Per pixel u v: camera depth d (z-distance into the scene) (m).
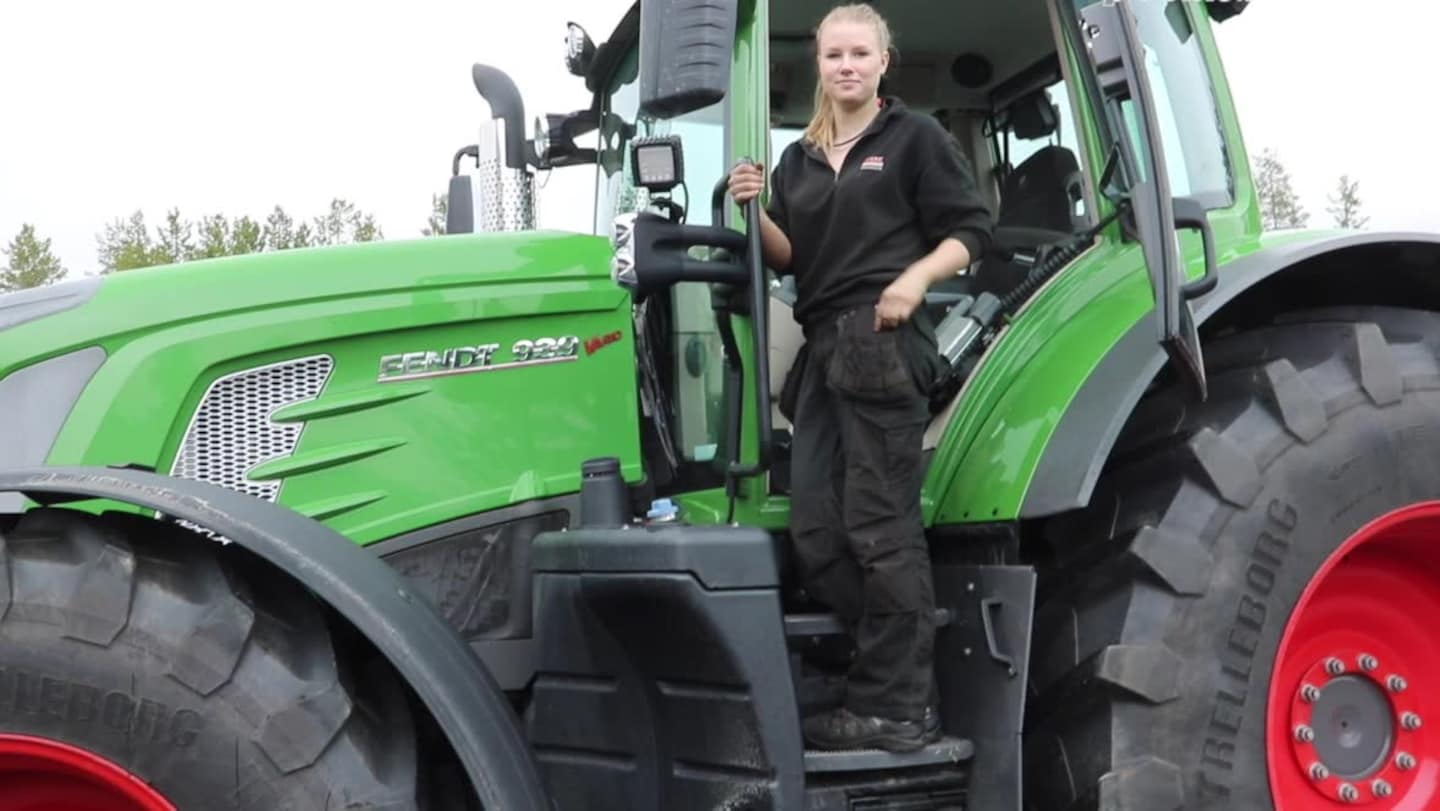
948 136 2.72
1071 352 2.88
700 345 2.98
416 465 2.85
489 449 2.90
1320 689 2.91
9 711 2.17
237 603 2.21
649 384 3.04
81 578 2.21
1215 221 3.13
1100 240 3.11
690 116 3.10
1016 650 2.64
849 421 2.67
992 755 2.64
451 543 2.85
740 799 2.46
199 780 2.12
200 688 2.14
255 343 2.78
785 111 3.53
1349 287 3.16
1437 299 3.20
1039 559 2.94
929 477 2.94
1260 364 2.88
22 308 2.78
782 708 2.45
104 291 2.79
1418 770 2.97
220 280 2.82
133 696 2.14
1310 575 2.73
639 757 2.61
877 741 2.62
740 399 2.82
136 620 2.18
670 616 2.48
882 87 3.66
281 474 2.76
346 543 2.35
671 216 2.77
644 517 2.87
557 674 2.70
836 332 2.69
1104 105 3.11
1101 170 3.14
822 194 2.74
